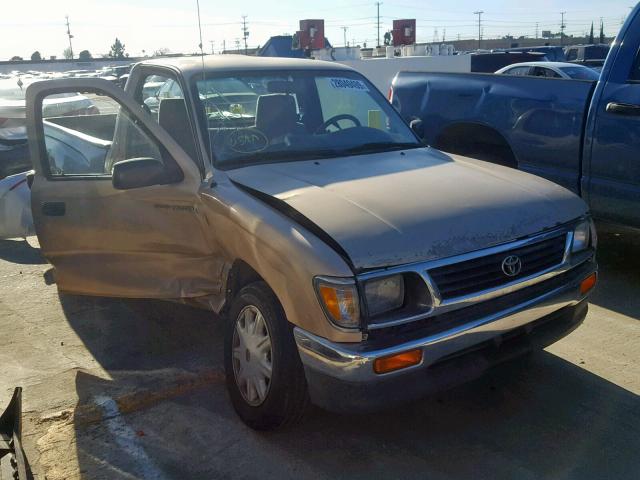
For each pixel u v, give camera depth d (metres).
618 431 3.44
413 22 22.03
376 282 2.91
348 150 4.28
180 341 4.70
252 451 3.37
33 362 4.46
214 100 4.25
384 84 16.39
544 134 5.78
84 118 5.99
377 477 3.14
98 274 4.46
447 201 3.34
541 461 3.22
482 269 3.12
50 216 4.50
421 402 3.76
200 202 3.82
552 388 3.87
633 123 5.02
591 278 3.62
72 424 3.68
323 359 2.93
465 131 6.75
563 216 3.48
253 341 3.42
